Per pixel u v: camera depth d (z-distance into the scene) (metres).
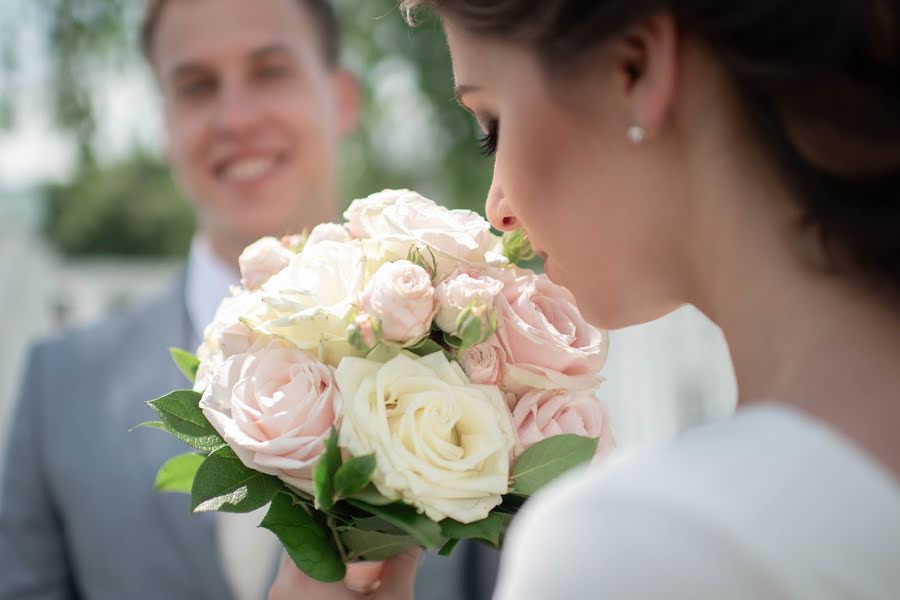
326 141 2.54
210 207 2.45
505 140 0.90
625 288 0.90
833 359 0.73
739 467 0.67
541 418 1.08
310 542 1.09
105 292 5.02
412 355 1.04
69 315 4.97
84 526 2.10
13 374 4.21
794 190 0.77
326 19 2.64
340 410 0.99
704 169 0.81
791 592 0.62
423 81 4.50
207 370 1.10
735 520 0.64
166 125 2.52
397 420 1.00
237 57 2.40
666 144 0.83
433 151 4.72
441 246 1.07
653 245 0.87
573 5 0.82
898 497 0.66
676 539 0.64
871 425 0.70
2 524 2.19
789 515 0.64
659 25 0.79
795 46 0.73
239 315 1.06
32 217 4.57
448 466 0.98
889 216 0.72
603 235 0.88
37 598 2.14
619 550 0.65
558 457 1.04
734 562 0.63
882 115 0.72
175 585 2.03
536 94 0.87
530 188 0.89
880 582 0.64
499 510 1.06
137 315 2.35
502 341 1.07
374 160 5.23
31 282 4.45
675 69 0.80
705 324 3.77
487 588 1.98
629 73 0.83
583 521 0.68
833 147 0.74
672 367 3.82
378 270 1.06
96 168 5.00
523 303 1.09
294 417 1.00
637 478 0.68
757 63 0.74
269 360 1.04
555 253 0.92
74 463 2.14
